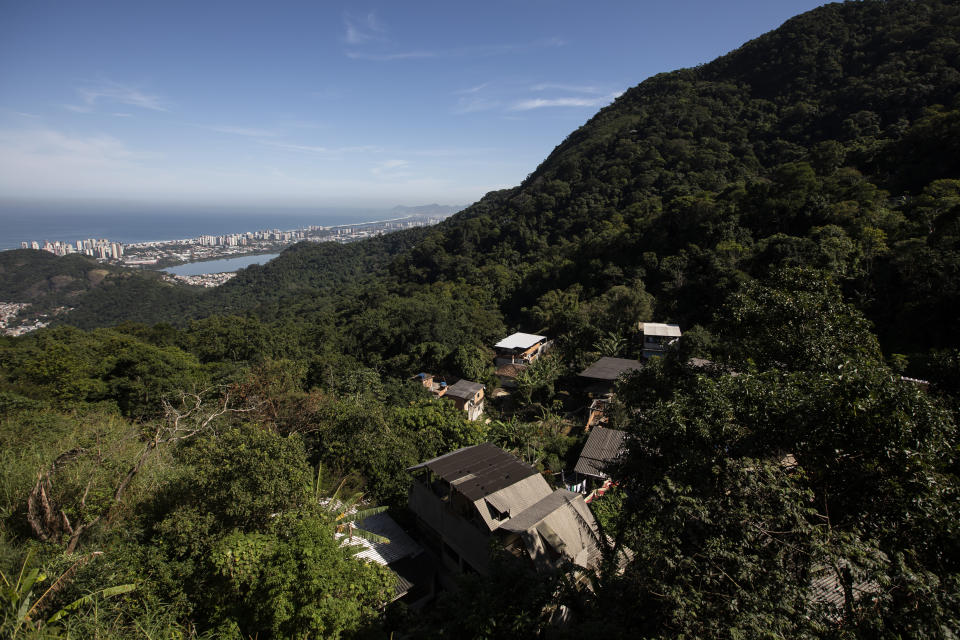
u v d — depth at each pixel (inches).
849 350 315.0
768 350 340.2
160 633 304.0
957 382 361.7
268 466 412.2
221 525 385.1
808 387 262.7
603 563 330.0
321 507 445.4
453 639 328.5
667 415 301.7
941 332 813.9
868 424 226.7
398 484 633.6
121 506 408.8
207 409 876.6
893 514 224.1
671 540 236.1
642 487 326.6
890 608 193.6
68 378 1077.1
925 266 872.3
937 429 229.3
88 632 271.6
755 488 233.5
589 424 986.1
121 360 1209.4
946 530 200.4
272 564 347.3
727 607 205.3
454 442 753.0
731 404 277.7
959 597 178.7
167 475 463.2
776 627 192.4
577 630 282.5
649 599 246.4
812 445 245.3
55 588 293.7
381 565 443.5
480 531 477.4
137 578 333.1
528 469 547.8
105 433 576.1
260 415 813.9
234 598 352.2
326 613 334.0
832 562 213.0
